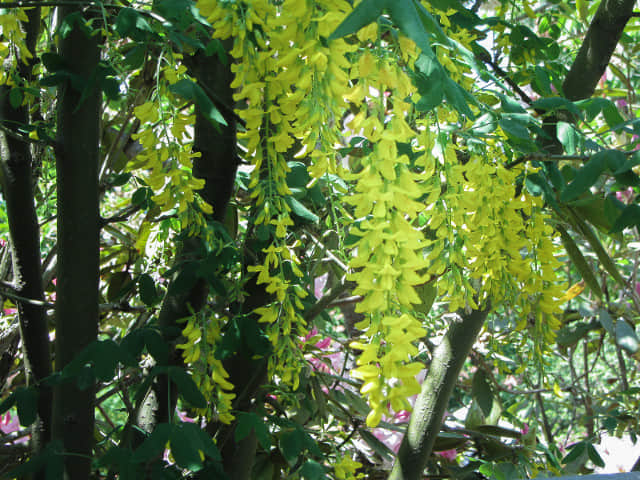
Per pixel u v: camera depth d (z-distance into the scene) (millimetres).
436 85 462
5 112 965
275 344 808
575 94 1157
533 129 779
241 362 1030
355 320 1777
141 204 926
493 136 699
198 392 746
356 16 380
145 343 776
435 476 1522
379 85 480
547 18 1479
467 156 831
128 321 1645
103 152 1648
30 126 859
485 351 1528
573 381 2100
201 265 827
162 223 954
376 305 473
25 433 1153
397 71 470
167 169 729
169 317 975
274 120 645
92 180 882
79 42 851
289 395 1015
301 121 539
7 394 1597
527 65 1086
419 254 622
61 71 837
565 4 1599
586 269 1139
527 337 818
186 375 753
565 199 656
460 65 704
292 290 863
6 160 978
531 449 1423
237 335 857
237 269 1029
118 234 1586
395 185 489
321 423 1220
